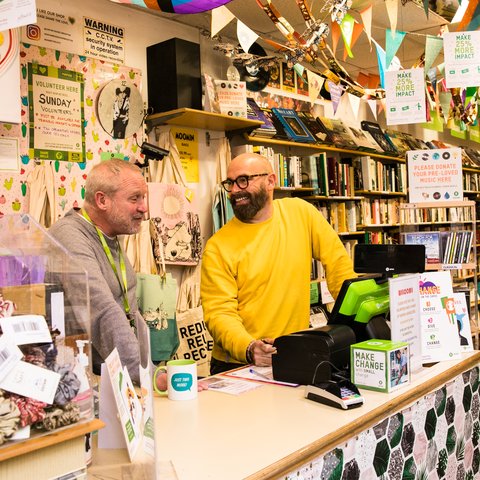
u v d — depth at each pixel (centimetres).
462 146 884
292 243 282
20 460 89
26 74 318
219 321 259
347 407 171
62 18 339
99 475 114
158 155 364
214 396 191
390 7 316
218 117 389
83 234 224
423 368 221
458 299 242
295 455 137
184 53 379
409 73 345
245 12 438
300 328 285
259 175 277
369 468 167
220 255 277
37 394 91
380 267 231
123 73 375
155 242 373
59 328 99
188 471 129
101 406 126
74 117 342
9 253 100
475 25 342
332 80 384
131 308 250
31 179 317
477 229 806
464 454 230
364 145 569
